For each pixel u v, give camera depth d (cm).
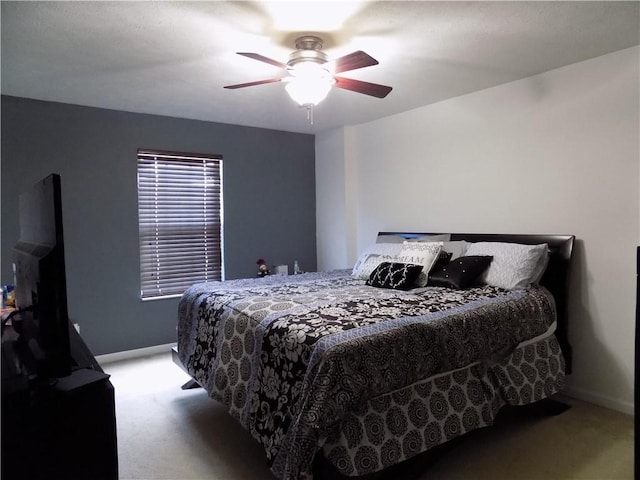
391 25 219
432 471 212
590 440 240
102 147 374
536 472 211
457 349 209
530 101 310
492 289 277
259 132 465
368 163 452
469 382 217
